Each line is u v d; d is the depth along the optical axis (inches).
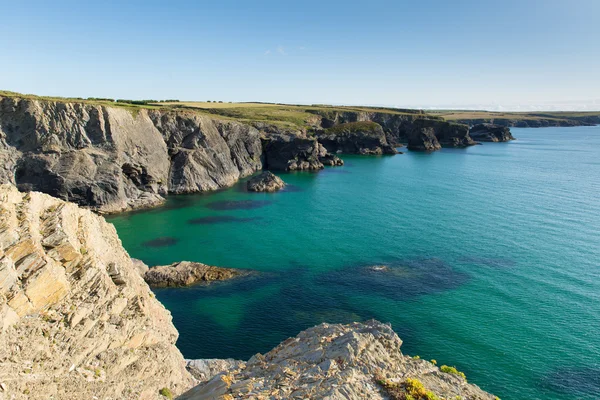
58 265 932.6
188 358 1660.9
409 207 4202.8
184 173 4894.2
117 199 3978.8
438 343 1781.5
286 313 2036.2
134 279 1244.5
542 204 4286.4
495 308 2079.2
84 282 983.0
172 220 3742.6
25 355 779.4
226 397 710.5
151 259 2785.4
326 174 6333.7
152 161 4512.8
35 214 973.8
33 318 842.8
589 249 2918.3
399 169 6815.9
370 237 3233.3
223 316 2004.2
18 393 719.1
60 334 869.2
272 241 3164.4
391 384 693.9
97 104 4160.9
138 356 1075.9
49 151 3759.8
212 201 4510.3
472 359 1678.2
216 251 2940.5
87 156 3875.5
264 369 816.3
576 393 1496.1
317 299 2185.0
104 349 976.9
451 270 2564.0
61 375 832.9
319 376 713.6
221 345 1765.5
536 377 1574.8
